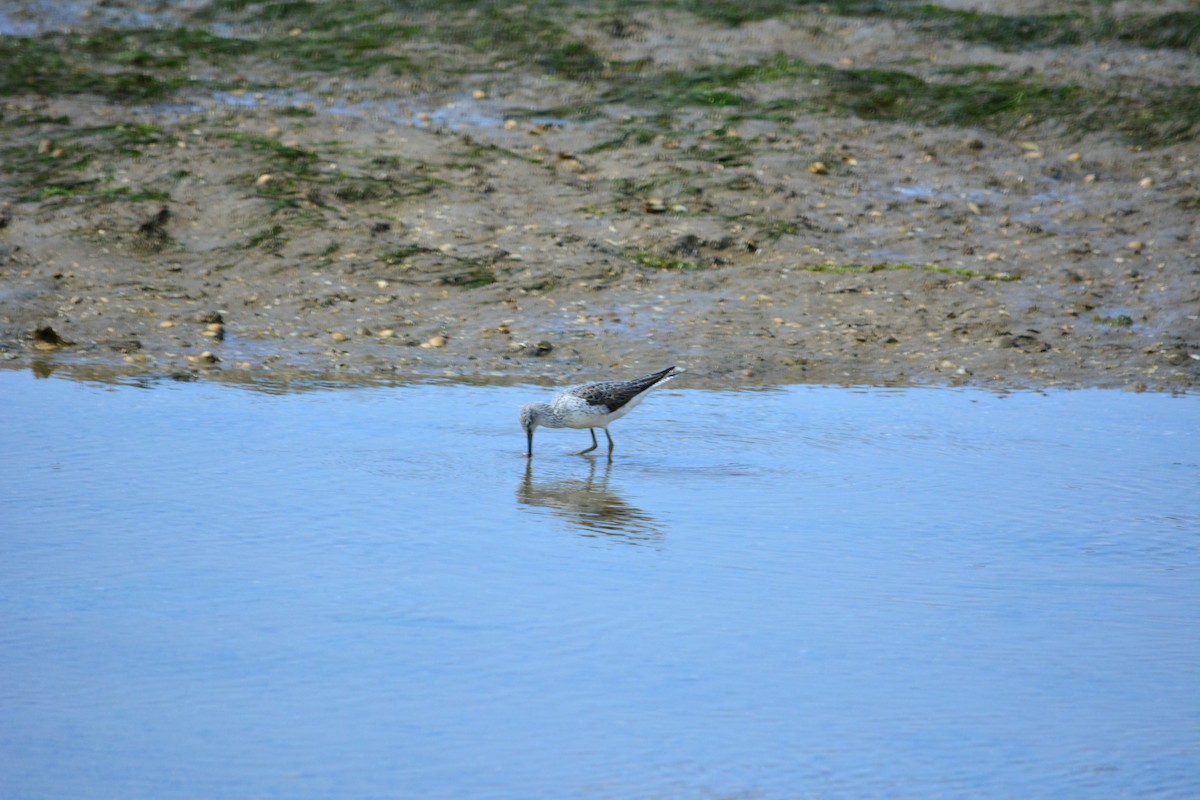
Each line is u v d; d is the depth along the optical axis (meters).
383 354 17.56
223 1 32.50
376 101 26.84
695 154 24.45
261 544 11.20
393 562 10.90
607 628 9.68
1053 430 15.12
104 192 21.62
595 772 7.77
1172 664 9.29
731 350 17.98
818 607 10.16
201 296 19.09
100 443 13.82
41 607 9.84
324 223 21.08
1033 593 10.51
